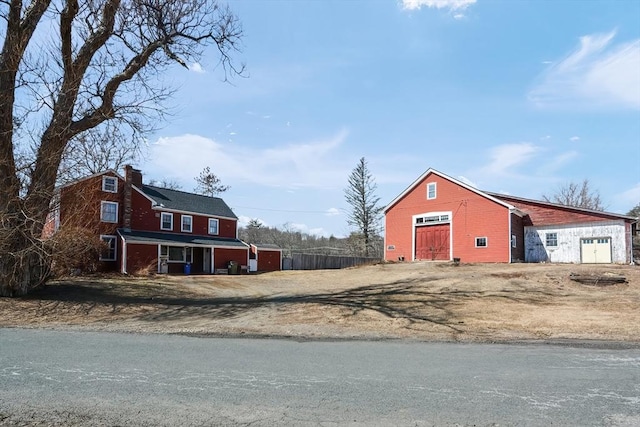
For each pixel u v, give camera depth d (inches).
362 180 2346.2
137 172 1268.5
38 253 561.3
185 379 222.1
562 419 167.8
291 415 172.2
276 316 459.5
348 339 339.9
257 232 2945.4
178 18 581.0
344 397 193.8
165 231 1305.4
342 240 2979.8
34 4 550.0
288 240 2928.2
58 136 562.6
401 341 330.6
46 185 566.3
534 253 1072.2
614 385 212.4
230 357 273.6
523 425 162.2
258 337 348.8
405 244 1205.7
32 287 587.8
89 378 223.5
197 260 1378.0
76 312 489.4
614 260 953.5
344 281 900.6
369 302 531.5
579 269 745.6
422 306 495.5
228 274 1322.6
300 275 1135.6
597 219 983.6
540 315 438.0
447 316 437.7
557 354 282.7
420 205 1187.3
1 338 339.6
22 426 162.4
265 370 240.5
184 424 163.5
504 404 184.7
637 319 410.6
